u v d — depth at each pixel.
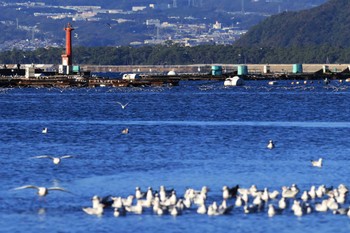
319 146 104.25
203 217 67.62
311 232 64.62
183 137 113.75
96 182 80.69
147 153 98.31
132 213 68.69
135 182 80.69
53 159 89.06
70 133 120.31
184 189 77.62
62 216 68.62
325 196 72.50
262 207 69.62
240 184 79.56
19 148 104.06
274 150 100.56
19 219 68.06
